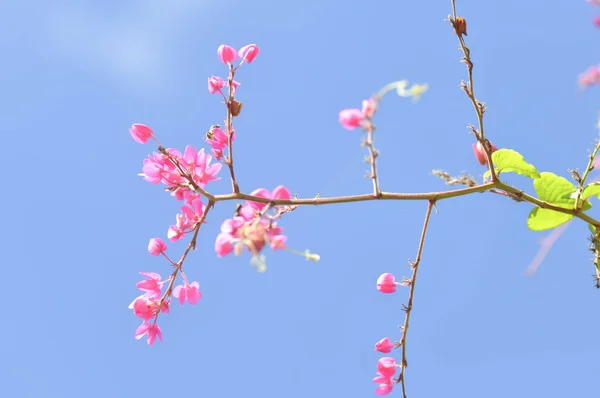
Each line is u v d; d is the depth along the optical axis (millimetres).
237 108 5934
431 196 5691
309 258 4945
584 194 6094
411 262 6188
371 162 5418
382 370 6352
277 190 5441
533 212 6270
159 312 6227
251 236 4953
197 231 6051
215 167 6062
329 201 5418
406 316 6273
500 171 6277
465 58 5707
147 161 6070
